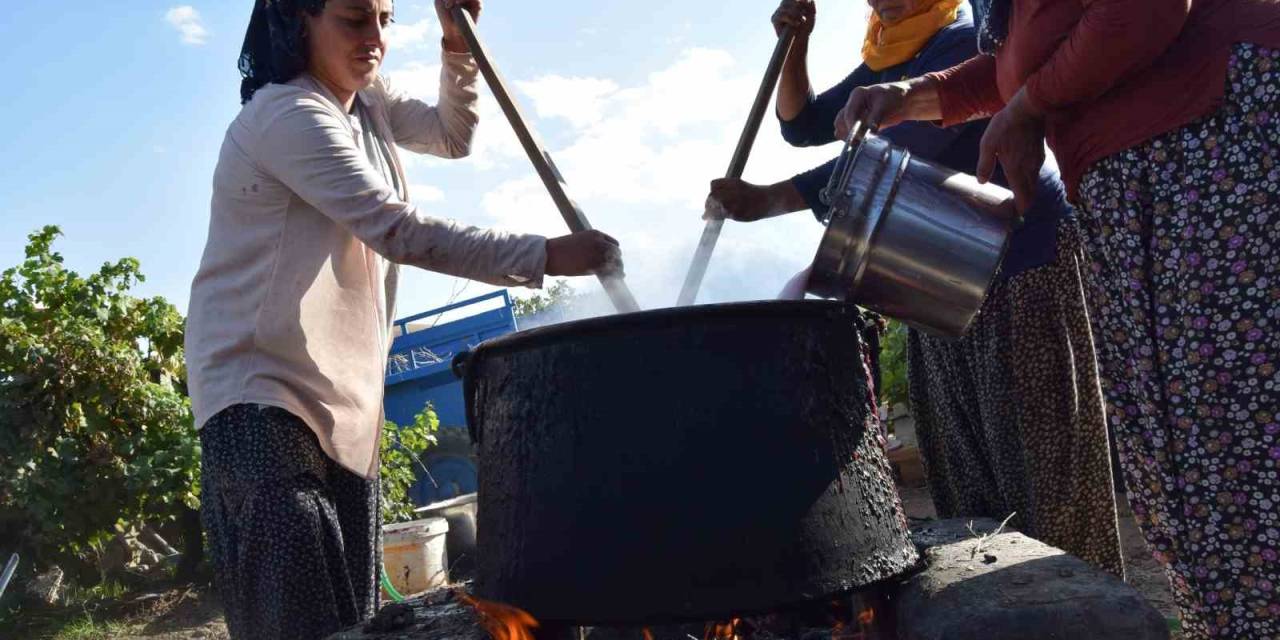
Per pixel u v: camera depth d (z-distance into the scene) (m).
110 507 7.33
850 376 1.90
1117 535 2.68
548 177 2.47
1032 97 1.95
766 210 2.71
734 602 1.70
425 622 2.14
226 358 2.40
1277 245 1.71
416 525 5.98
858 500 1.83
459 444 9.89
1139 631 1.71
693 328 1.76
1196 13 1.81
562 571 1.75
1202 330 1.78
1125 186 1.88
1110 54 1.78
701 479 1.72
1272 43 1.72
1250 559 1.78
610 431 1.75
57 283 7.95
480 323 10.80
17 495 6.90
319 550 2.38
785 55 2.74
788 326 1.80
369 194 2.30
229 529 2.40
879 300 2.22
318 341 2.45
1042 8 1.98
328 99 2.47
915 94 2.48
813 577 1.74
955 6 2.89
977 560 2.05
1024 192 2.09
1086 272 2.05
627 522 1.72
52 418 7.18
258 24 2.54
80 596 7.40
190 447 7.43
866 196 2.15
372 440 2.59
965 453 2.86
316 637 2.33
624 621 1.72
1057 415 2.60
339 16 2.45
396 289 2.82
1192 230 1.79
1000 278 2.63
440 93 3.06
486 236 2.27
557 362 1.80
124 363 7.43
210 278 2.46
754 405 1.76
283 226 2.42
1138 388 1.94
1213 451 1.79
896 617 1.97
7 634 6.51
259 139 2.36
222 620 6.44
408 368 10.70
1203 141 1.78
